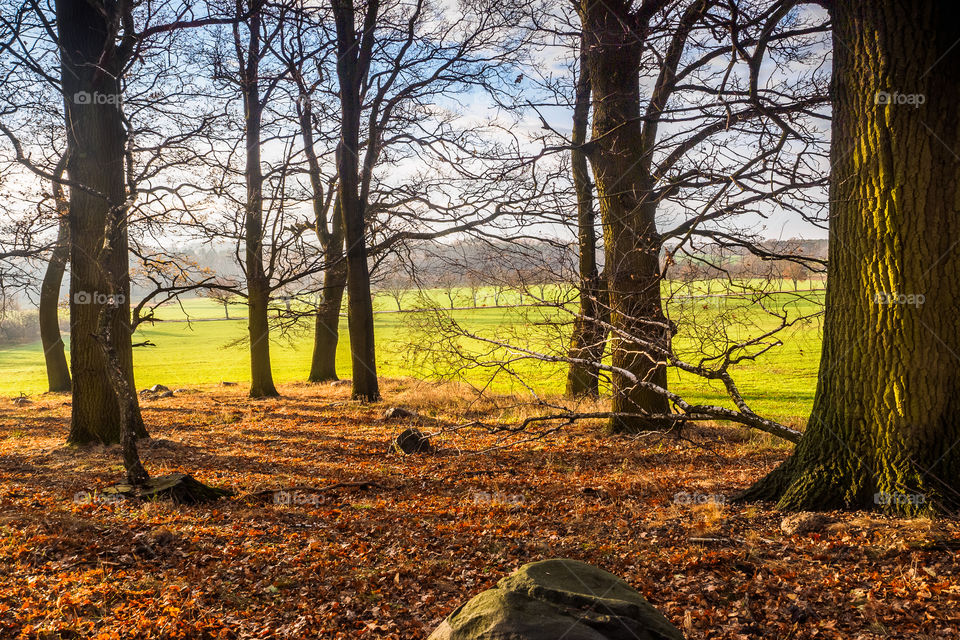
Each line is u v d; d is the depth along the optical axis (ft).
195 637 15.79
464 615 11.67
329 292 92.58
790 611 15.14
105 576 18.85
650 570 18.37
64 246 67.41
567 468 36.86
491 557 21.06
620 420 44.45
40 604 16.80
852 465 20.62
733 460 37.06
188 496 28.99
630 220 41.24
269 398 77.00
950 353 19.17
